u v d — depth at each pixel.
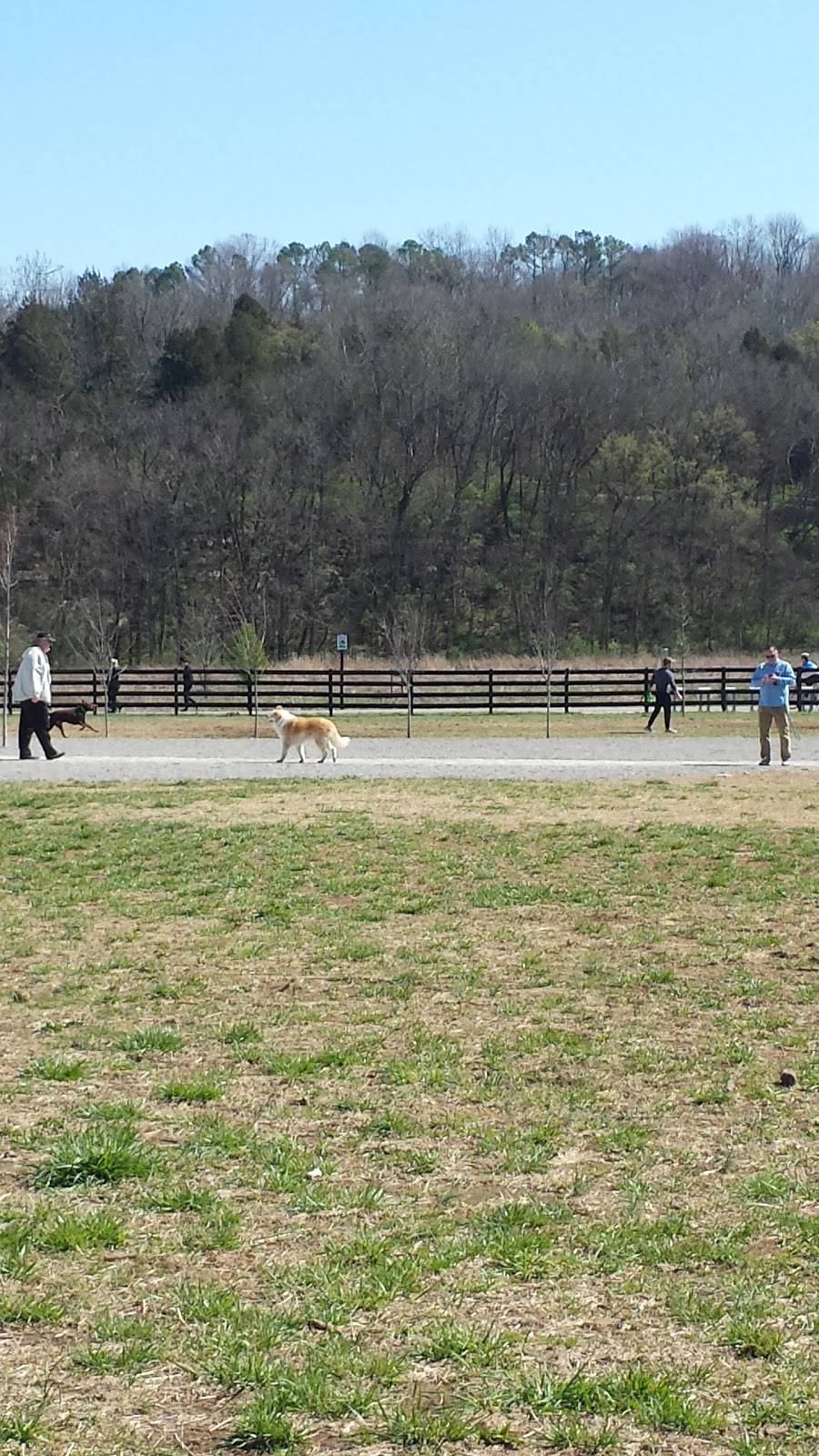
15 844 14.24
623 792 18.48
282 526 78.25
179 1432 4.01
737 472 83.75
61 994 8.88
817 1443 3.96
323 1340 4.50
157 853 13.80
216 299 108.56
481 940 10.38
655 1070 7.34
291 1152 6.10
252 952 9.95
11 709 37.41
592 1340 4.50
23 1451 3.91
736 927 10.72
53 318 88.00
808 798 17.80
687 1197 5.66
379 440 83.06
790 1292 4.82
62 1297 4.77
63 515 75.25
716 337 94.31
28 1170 5.91
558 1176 5.89
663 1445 3.95
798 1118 6.60
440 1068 7.33
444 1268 4.99
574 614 78.50
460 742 28.47
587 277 124.62
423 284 106.19
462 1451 3.93
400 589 78.75
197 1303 4.70
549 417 84.12
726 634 77.12
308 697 42.94
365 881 12.45
